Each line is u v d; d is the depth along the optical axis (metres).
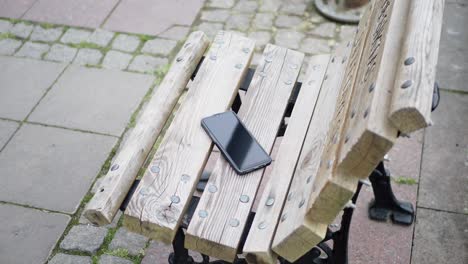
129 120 3.39
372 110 1.44
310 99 2.32
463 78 3.46
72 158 3.18
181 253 2.17
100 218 1.88
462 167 2.95
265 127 2.25
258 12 4.09
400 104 1.38
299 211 1.72
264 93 2.39
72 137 3.30
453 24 3.84
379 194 2.66
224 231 1.86
